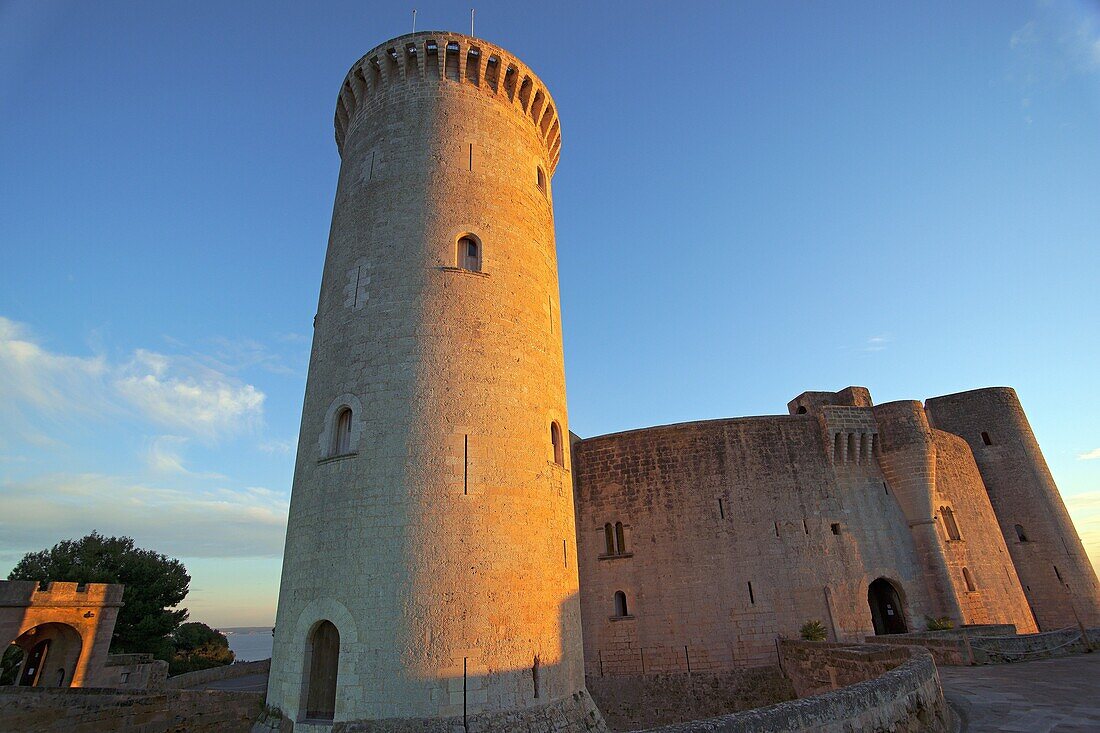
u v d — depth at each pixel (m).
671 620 33.44
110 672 36.59
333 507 17.59
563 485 20.73
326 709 16.08
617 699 31.12
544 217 25.73
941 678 21.23
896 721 11.52
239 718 23.41
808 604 32.91
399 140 23.61
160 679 39.38
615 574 35.22
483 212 22.53
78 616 35.78
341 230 23.05
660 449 37.22
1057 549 43.78
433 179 22.50
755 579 33.47
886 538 35.38
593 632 34.34
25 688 20.59
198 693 22.73
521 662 16.55
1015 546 44.62
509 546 17.61
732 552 34.16
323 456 18.67
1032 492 45.59
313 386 20.78
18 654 47.16
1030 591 43.34
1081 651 25.19
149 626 53.25
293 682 16.28
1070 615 41.94
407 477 17.38
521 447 19.27
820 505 35.41
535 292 22.83
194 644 70.31
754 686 30.25
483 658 15.92
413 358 19.06
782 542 34.28
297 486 19.58
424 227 21.45
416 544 16.59
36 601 34.31
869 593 37.22
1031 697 16.50
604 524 36.66
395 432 18.00
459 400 18.78
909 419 37.31
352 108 27.09
